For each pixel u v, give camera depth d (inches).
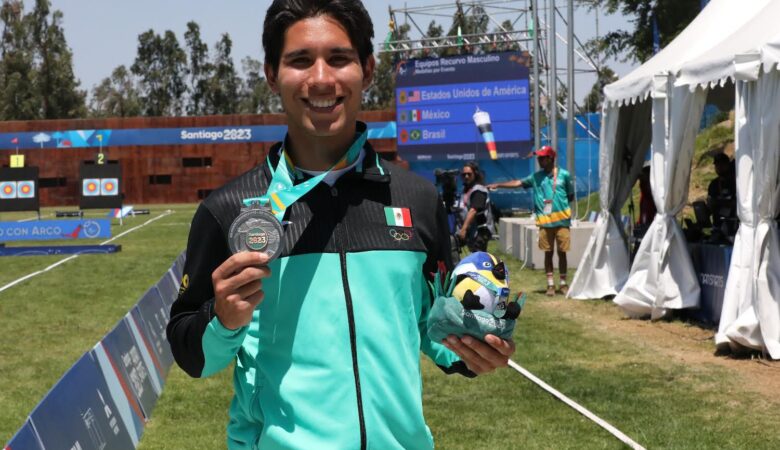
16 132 2097.7
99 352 198.1
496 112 1237.7
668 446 212.2
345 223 85.0
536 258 637.9
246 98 4111.7
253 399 83.8
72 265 716.0
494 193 1251.8
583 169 1291.8
